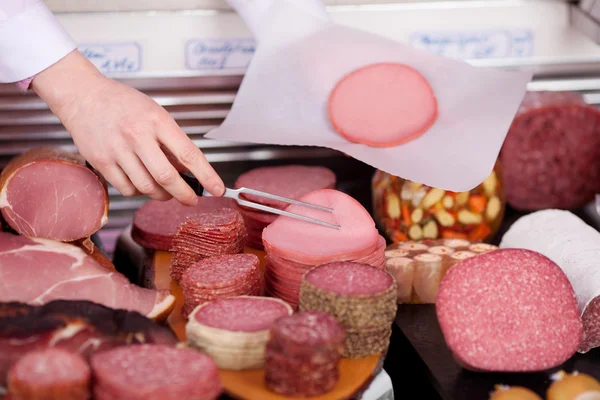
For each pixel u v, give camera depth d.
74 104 1.21
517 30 1.60
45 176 1.24
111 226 1.64
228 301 1.04
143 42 1.51
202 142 1.62
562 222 1.35
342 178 1.70
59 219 1.26
